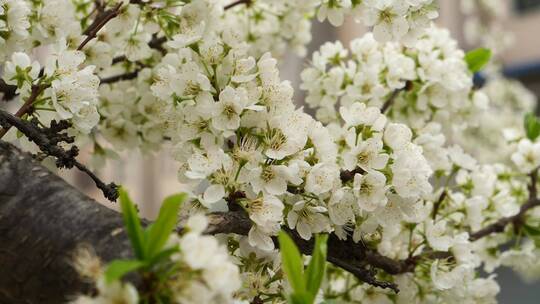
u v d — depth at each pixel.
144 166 2.99
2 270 0.68
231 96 0.76
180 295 0.63
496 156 2.04
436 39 0.97
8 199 0.69
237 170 0.74
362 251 0.80
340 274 0.88
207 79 0.78
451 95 0.97
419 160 0.78
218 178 0.74
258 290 0.75
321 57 0.97
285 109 0.77
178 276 0.64
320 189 0.75
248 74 0.79
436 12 0.85
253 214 0.73
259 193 0.75
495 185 0.96
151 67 0.96
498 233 0.96
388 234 0.83
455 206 0.91
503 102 2.43
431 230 0.84
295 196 0.76
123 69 0.99
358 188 0.76
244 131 0.76
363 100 0.94
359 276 0.79
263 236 0.74
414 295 0.85
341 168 0.79
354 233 0.78
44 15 0.86
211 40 0.81
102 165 0.95
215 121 0.76
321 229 0.76
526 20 3.72
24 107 0.78
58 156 0.76
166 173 3.00
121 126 0.95
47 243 0.67
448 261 0.84
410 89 0.95
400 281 0.85
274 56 1.06
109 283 0.61
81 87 0.78
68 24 0.87
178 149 0.78
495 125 2.05
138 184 3.00
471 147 2.09
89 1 0.97
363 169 0.76
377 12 0.85
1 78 0.85
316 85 0.96
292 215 0.76
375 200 0.76
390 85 0.94
